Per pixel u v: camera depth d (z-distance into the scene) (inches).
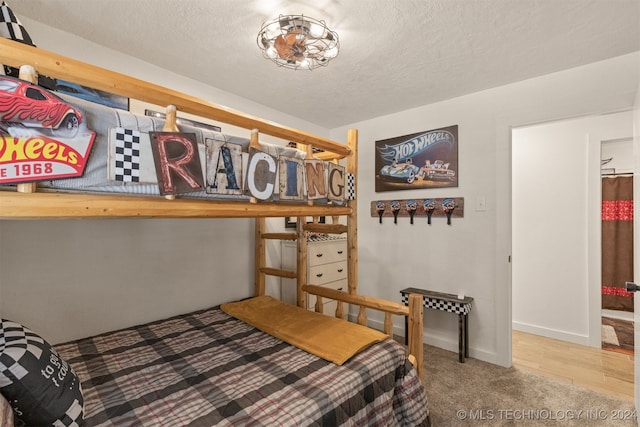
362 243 133.6
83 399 42.6
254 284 109.3
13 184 29.2
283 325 74.4
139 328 76.2
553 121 89.4
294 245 116.9
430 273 113.5
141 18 63.4
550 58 78.8
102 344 66.4
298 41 63.4
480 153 101.3
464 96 104.3
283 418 41.7
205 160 45.3
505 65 82.6
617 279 135.3
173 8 59.9
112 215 35.9
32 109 30.0
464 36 68.7
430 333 113.7
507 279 96.2
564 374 91.5
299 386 49.0
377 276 128.6
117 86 36.9
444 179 109.3
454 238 107.5
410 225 118.7
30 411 35.7
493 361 98.4
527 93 91.6
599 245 111.5
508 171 95.8
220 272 100.0
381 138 127.3
